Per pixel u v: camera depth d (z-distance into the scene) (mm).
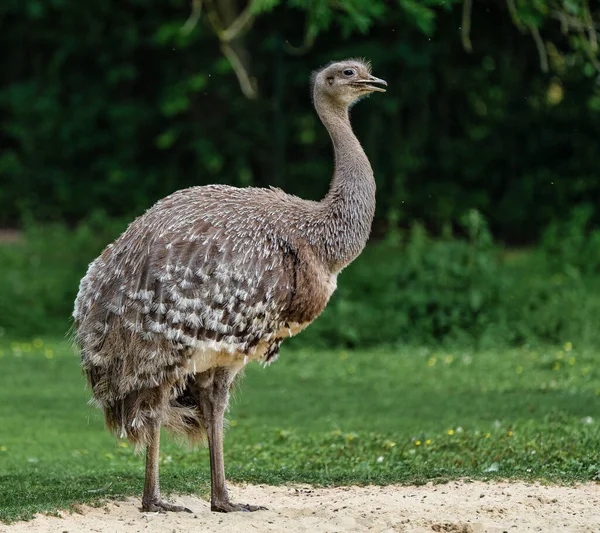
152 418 12531
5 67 48594
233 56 31219
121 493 13961
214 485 12945
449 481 14617
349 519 12445
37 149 47094
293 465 16234
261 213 12945
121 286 12508
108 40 46219
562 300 29078
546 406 20297
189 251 12430
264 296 12625
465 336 27938
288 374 24734
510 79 42531
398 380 23875
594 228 41969
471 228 29469
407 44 41531
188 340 12328
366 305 28969
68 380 24438
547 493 13805
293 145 44938
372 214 13688
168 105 44000
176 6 44938
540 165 43312
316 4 22750
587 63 24297
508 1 22922
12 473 15875
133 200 45719
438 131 43594
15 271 33375
